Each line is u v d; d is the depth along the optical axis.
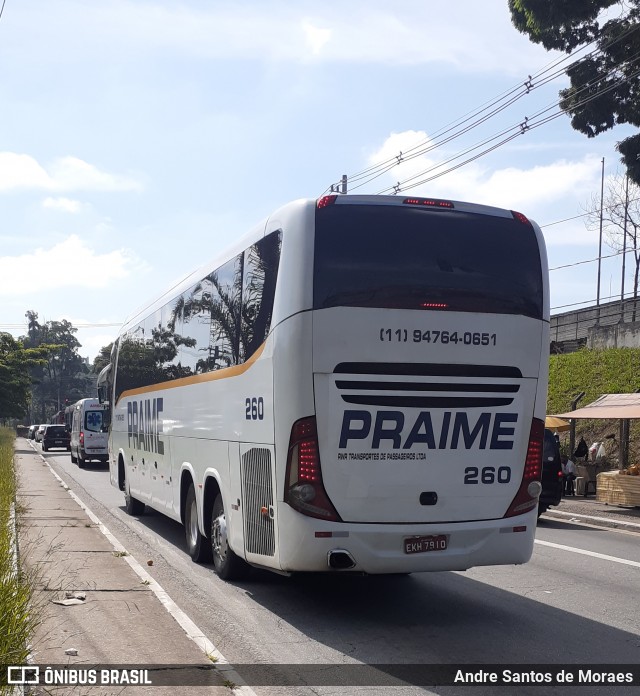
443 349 8.01
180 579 10.08
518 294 8.35
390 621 8.17
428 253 8.10
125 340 17.66
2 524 12.23
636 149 23.42
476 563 8.06
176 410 12.29
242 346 9.07
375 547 7.75
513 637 7.59
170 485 12.62
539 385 8.41
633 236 42.72
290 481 7.75
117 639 7.08
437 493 7.94
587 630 7.88
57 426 55.47
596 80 23.33
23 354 72.06
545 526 16.72
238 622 8.04
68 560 10.91
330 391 7.72
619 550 13.11
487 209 8.50
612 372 29.95
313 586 9.80
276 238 8.27
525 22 23.50
